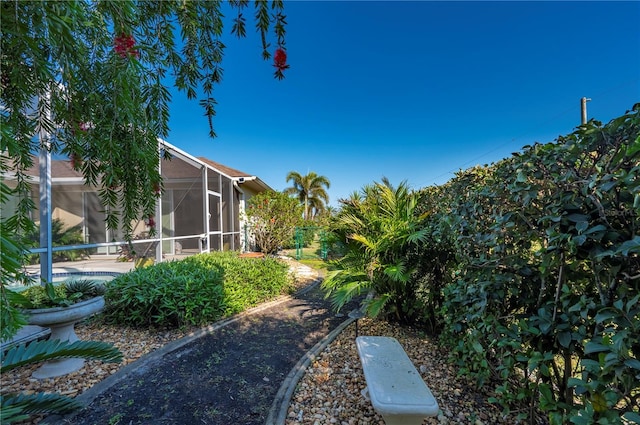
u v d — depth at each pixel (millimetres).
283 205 10703
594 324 1453
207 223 7590
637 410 1258
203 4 1255
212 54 1443
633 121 1150
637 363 1045
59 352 1682
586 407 1193
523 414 1767
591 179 1260
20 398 1499
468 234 2205
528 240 1716
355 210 4059
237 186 10594
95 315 3793
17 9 803
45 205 3383
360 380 2486
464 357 2240
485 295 1910
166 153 1793
